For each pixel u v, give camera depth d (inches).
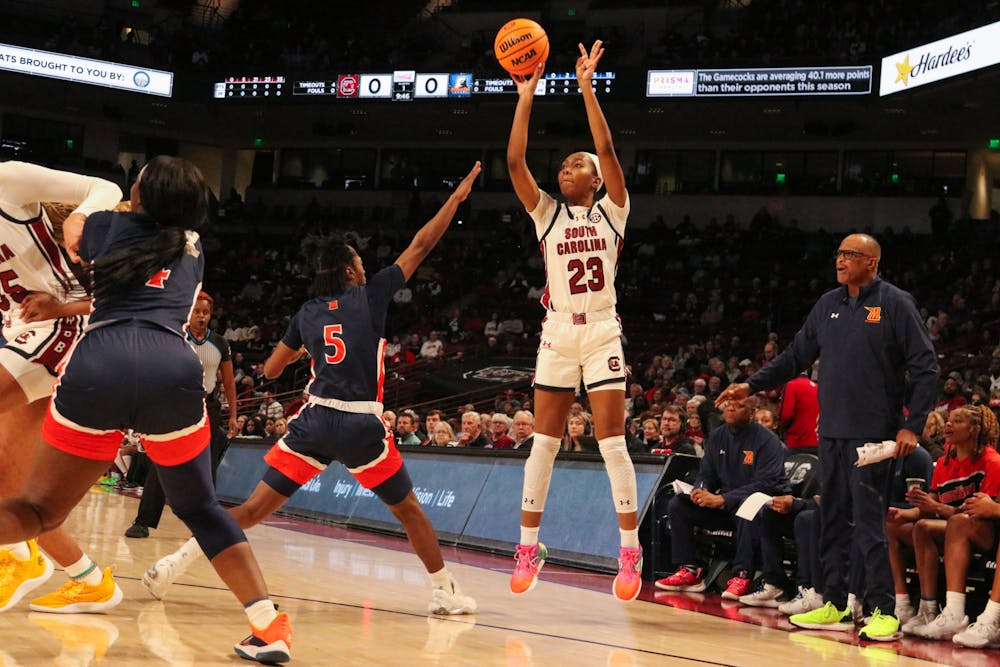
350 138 1163.3
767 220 968.9
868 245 200.8
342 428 177.2
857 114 902.4
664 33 975.0
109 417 123.3
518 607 202.5
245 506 182.4
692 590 260.5
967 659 176.6
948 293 788.0
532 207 197.3
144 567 216.5
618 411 192.4
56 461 124.8
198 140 1191.6
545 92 914.1
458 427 609.0
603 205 193.5
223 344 284.4
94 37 1006.4
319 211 1112.8
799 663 159.3
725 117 949.2
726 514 262.4
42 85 1003.9
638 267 954.1
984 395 484.1
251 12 1159.0
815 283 866.1
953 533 205.5
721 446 265.1
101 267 125.6
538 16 1093.1
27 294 156.4
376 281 183.9
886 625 193.9
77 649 132.2
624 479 193.0
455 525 339.0
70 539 157.8
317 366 181.8
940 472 231.3
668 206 1050.7
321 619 169.6
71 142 1123.9
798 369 217.3
